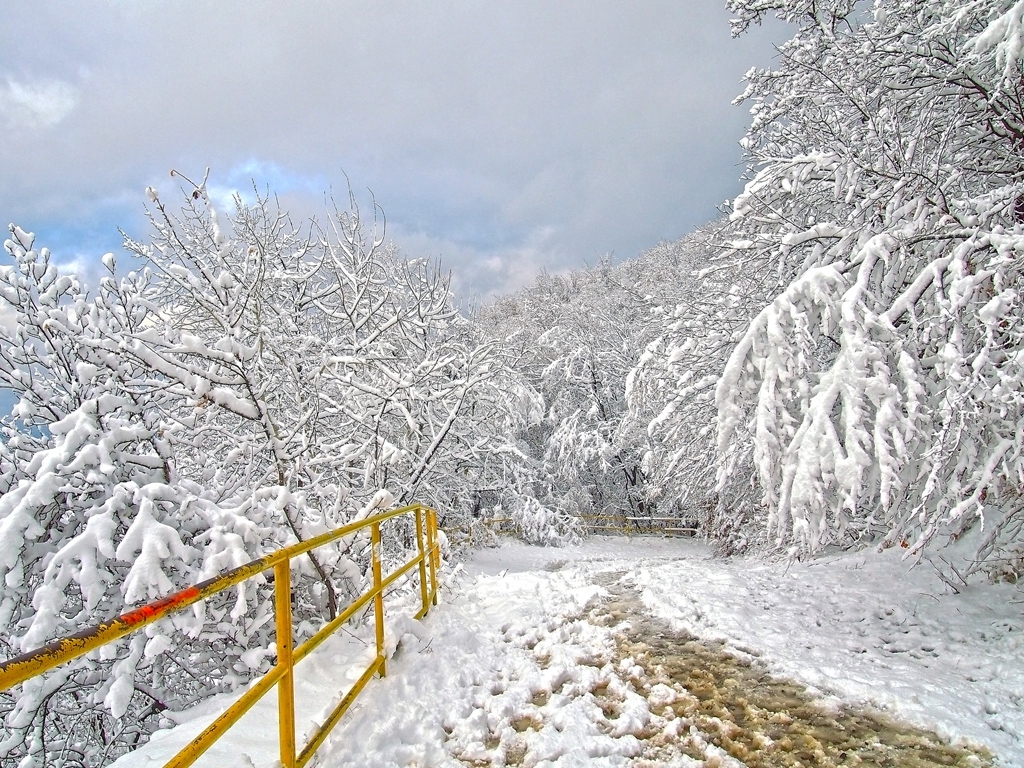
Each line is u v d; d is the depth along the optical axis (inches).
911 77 262.7
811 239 257.1
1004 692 140.4
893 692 142.1
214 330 309.9
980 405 183.8
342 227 405.1
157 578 154.1
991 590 210.4
